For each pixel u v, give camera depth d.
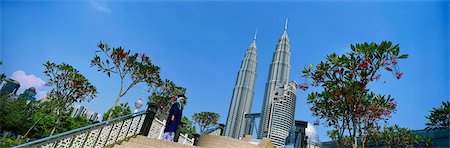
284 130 158.50
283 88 175.38
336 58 6.90
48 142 4.57
